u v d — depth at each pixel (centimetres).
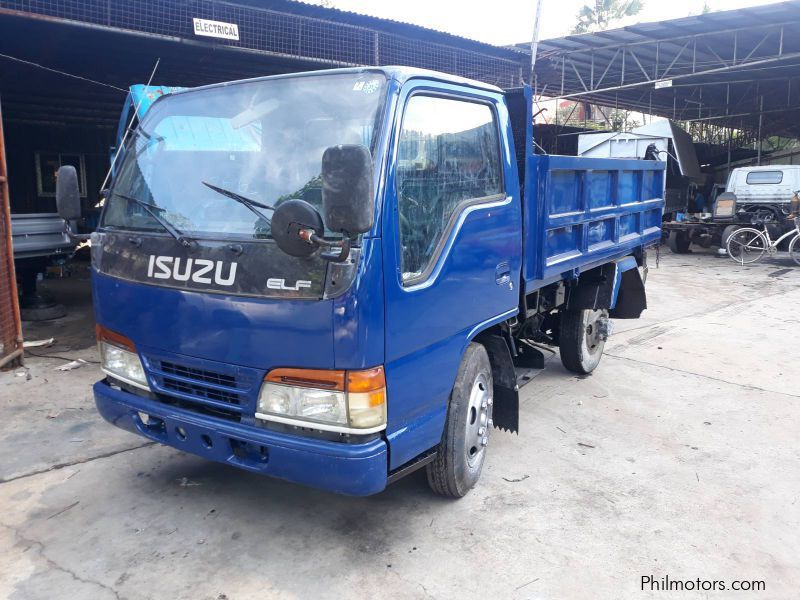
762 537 336
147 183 325
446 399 326
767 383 596
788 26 1391
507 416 396
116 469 397
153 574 296
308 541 323
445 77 325
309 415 268
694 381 600
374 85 292
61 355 639
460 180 334
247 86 324
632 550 321
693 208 1928
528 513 355
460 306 328
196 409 303
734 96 2342
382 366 270
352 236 244
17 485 376
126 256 313
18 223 730
